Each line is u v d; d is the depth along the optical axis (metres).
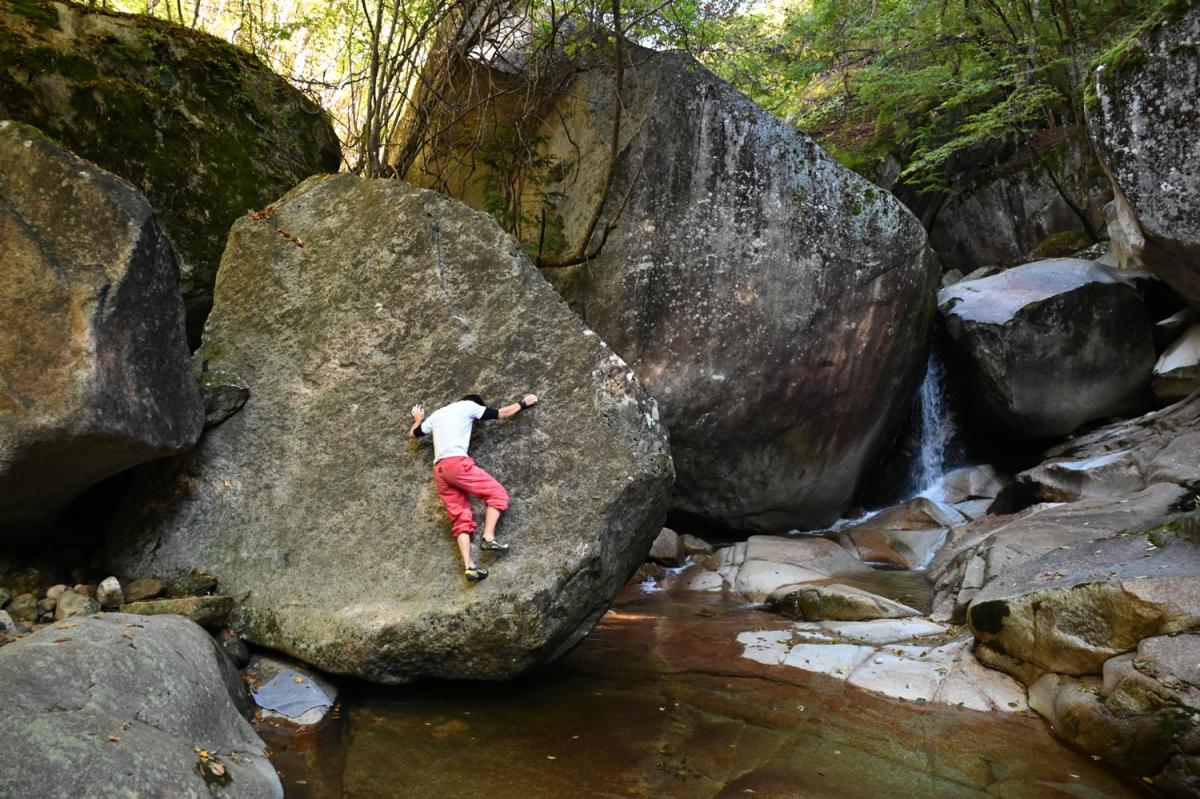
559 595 4.52
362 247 5.67
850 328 8.95
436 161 9.47
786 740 4.45
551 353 5.23
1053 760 4.25
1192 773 3.74
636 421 4.98
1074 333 9.29
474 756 4.15
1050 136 12.60
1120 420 9.33
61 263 4.44
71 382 4.27
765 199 8.89
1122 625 4.53
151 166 6.38
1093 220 11.66
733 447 9.14
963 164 13.07
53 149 4.57
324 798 3.66
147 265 4.83
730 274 8.80
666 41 8.77
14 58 5.84
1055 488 7.82
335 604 4.82
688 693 5.14
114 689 3.44
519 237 9.17
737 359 8.81
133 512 5.43
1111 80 6.68
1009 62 12.20
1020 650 5.09
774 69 13.50
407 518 5.00
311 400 5.48
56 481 4.67
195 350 6.14
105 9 6.52
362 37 9.04
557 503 4.79
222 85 6.97
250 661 4.89
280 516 5.26
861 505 10.72
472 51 8.59
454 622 4.47
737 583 8.06
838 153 13.19
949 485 10.19
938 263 9.63
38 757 2.84
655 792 3.83
